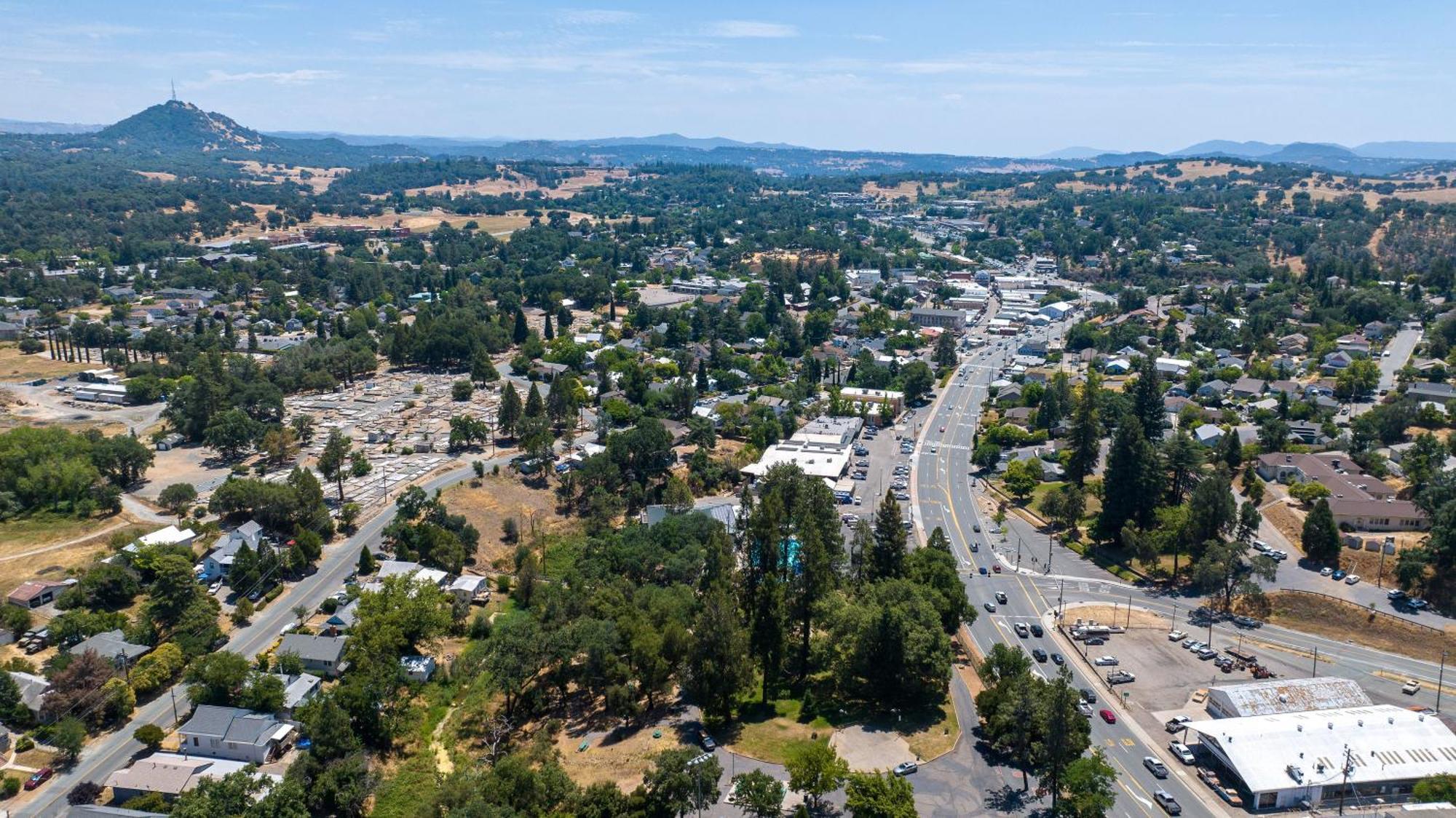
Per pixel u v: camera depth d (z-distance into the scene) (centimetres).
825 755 11006
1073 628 16038
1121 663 14988
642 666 13375
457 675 15162
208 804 10894
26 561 18100
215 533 19138
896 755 12169
